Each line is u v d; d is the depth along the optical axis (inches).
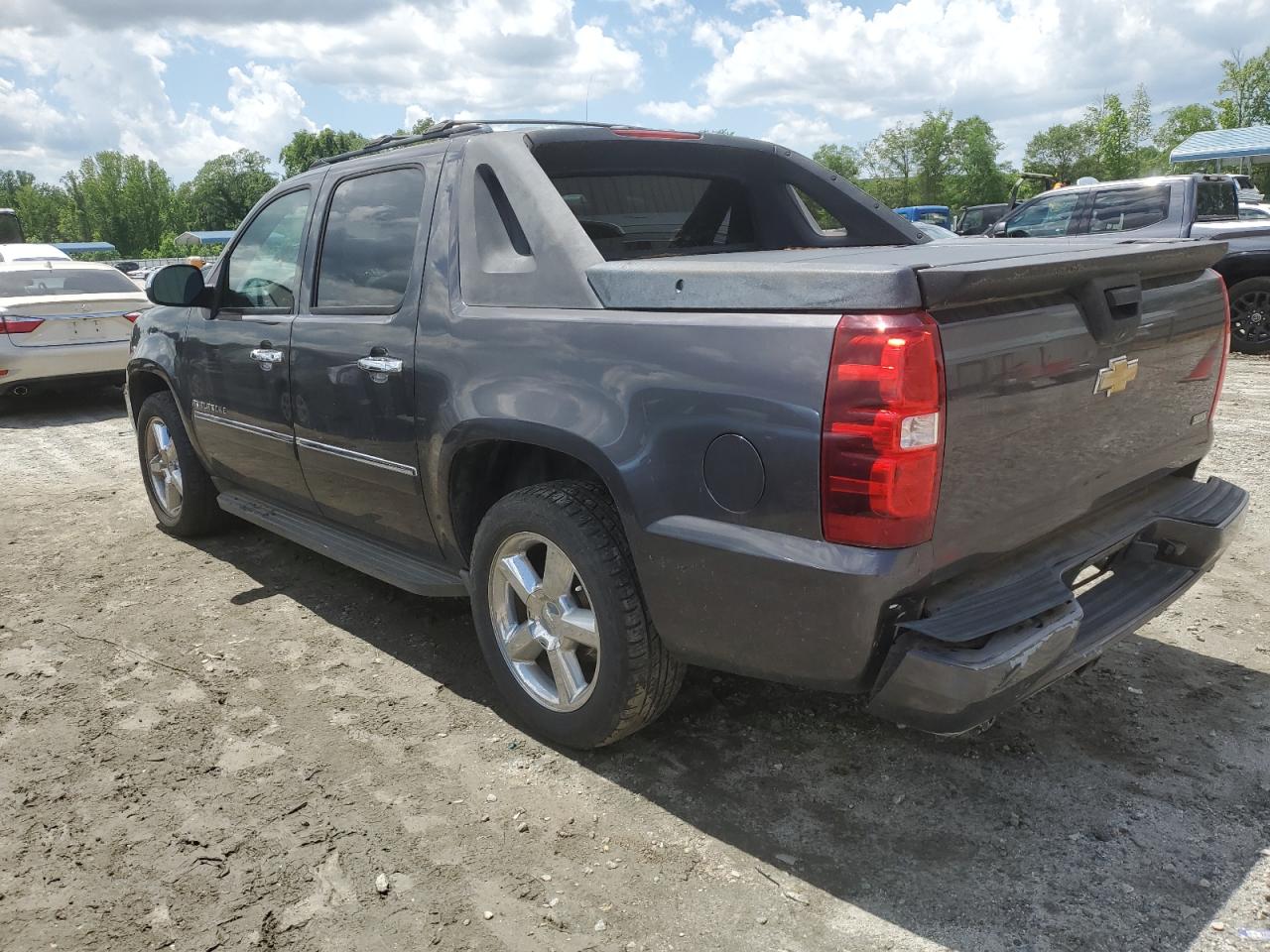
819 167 155.9
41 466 278.2
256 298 159.8
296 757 114.3
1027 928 83.6
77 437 322.3
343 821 101.3
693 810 102.0
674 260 110.9
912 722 85.4
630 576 101.0
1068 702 121.4
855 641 82.9
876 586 80.2
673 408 91.4
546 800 104.4
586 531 102.3
